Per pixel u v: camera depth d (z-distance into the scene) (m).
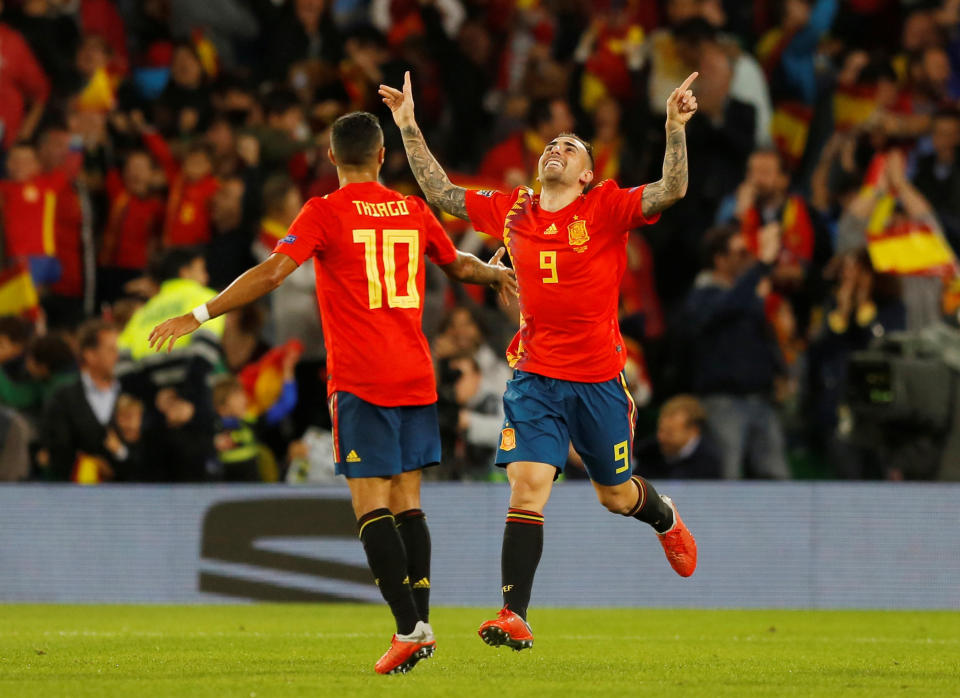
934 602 33.03
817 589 33.22
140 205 43.62
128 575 33.94
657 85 45.44
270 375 35.72
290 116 44.97
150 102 48.19
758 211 41.00
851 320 38.41
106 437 34.91
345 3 53.44
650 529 33.56
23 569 34.06
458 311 35.22
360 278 17.84
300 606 33.00
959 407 32.62
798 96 48.66
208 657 19.94
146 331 34.84
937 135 43.34
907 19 50.72
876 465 37.91
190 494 34.00
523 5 52.88
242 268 41.12
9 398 37.41
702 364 36.06
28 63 46.50
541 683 16.47
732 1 51.81
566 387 18.95
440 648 22.22
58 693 14.94
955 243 41.50
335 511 33.69
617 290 19.31
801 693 15.76
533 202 19.52
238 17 51.38
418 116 47.00
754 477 36.06
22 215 41.75
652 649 22.59
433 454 18.27
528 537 18.31
